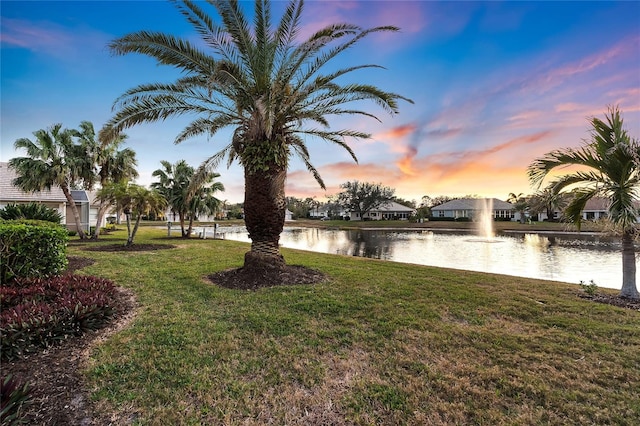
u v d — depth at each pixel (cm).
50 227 582
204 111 695
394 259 1455
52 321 314
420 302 489
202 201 1902
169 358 298
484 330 379
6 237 493
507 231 3606
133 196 1237
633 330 378
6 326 291
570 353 318
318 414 225
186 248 1275
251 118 663
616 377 271
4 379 234
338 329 377
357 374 279
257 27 602
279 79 639
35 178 1358
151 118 663
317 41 586
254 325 386
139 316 415
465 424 213
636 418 217
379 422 216
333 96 684
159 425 209
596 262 1327
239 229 3716
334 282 615
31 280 477
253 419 218
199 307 456
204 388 252
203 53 612
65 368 273
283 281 602
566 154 575
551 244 2153
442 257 1530
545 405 233
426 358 309
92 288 453
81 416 213
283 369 286
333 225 5125
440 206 5497
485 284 623
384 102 654
